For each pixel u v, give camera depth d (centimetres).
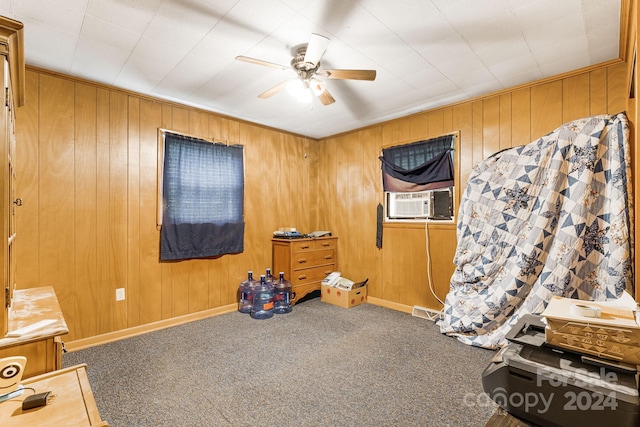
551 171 232
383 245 383
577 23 189
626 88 231
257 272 391
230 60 235
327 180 452
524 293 241
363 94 299
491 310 252
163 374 218
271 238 407
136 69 249
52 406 98
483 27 194
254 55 227
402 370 223
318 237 410
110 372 220
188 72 254
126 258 288
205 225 339
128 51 221
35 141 243
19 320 144
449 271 325
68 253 257
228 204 360
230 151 362
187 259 329
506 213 259
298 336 285
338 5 172
